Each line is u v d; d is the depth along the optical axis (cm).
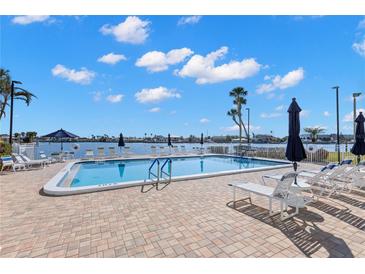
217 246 289
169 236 317
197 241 302
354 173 602
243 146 1842
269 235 321
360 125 802
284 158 1493
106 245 290
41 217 394
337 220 381
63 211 427
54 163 1271
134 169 1273
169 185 676
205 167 1396
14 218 389
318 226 355
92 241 301
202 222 372
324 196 543
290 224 363
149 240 304
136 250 279
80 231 333
